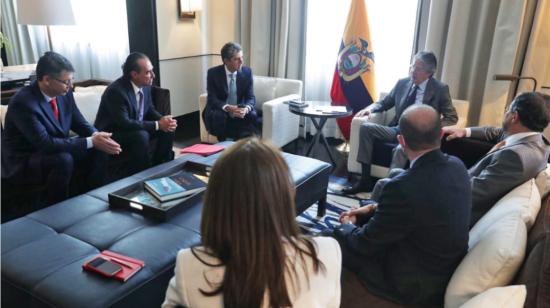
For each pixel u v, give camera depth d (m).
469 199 1.32
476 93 3.31
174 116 4.56
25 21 2.91
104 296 1.20
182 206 1.74
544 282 0.98
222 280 0.71
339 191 3.00
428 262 1.32
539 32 3.00
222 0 4.54
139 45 4.11
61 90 2.28
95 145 2.40
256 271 0.68
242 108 3.31
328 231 1.62
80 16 4.98
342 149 3.95
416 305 1.34
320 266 0.77
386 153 2.90
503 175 1.63
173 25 4.25
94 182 2.55
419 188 1.28
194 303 0.74
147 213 1.69
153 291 1.33
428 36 3.29
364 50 3.57
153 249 1.44
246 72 3.54
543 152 1.67
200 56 4.69
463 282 1.18
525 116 1.70
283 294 0.71
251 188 0.67
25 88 2.31
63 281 1.26
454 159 1.37
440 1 3.17
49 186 2.31
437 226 1.26
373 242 1.37
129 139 2.71
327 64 4.02
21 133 2.28
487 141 2.41
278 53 4.09
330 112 3.12
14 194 2.26
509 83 3.07
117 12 4.73
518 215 1.28
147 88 2.97
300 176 2.20
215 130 3.41
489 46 3.16
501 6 2.93
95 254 1.41
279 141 3.55
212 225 0.70
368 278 1.43
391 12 3.59
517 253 1.11
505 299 0.91
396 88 3.11
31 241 1.47
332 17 3.87
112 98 2.70
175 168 2.17
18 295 1.26
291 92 3.74
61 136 2.44
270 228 0.69
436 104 2.85
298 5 3.89
